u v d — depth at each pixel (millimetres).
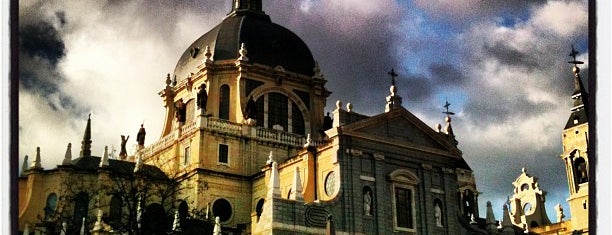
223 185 75875
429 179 67562
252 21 89438
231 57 85250
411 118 68375
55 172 69438
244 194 76812
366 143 64812
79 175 70250
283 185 71188
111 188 66500
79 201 69375
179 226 63469
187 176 75812
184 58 90312
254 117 81188
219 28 89062
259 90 83875
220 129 78125
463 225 68188
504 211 70812
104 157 70500
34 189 68562
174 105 88688
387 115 66500
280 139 81438
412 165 67250
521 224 84625
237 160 78000
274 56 86938
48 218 67375
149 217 63062
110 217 65812
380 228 61969
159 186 69812
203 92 79562
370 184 63625
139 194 67938
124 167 74250
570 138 66062
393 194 64250
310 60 89875
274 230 55875
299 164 68688
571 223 69812
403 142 66688
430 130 68875
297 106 86438
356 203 61656
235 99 82938
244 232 69562
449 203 67938
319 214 59062
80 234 63000
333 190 63031
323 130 85812
